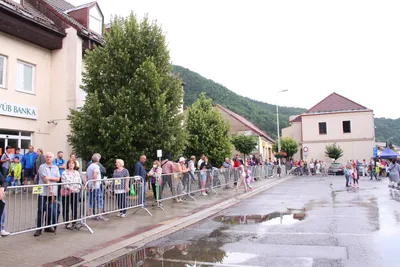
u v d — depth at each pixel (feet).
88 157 40.50
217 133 71.46
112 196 28.96
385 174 101.04
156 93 39.70
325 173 113.80
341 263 16.70
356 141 138.00
